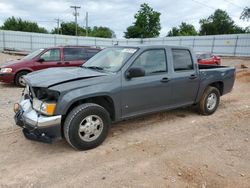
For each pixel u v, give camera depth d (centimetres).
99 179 324
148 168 352
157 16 6300
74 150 402
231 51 3512
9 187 304
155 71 480
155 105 486
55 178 324
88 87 389
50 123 362
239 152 411
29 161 366
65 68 479
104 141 436
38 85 377
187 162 371
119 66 439
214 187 314
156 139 453
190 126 527
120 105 431
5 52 3225
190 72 540
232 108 689
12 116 557
